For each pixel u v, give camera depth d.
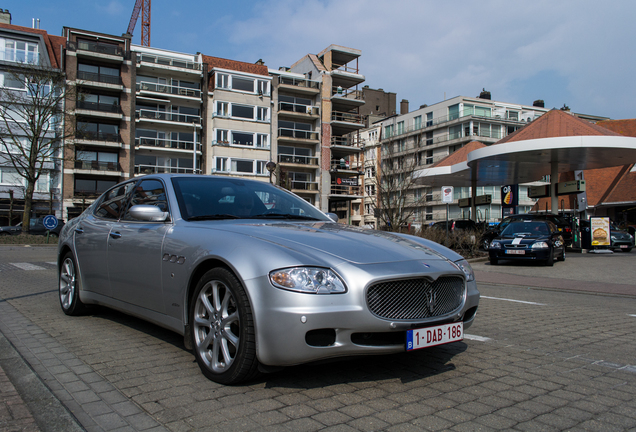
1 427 2.29
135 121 43.53
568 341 4.29
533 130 21.28
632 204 36.25
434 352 3.77
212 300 3.08
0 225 38.88
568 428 2.36
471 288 3.35
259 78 48.25
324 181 52.31
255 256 2.79
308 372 3.16
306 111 51.84
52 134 39.28
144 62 43.97
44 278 8.70
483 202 27.38
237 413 2.46
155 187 4.13
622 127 39.22
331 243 3.03
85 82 41.28
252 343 2.71
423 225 20.53
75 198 41.12
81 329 4.41
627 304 6.94
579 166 23.97
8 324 4.62
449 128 65.44
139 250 3.77
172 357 3.49
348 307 2.64
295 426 2.32
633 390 2.94
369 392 2.80
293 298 2.60
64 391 2.77
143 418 2.40
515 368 3.38
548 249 12.80
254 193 4.28
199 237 3.24
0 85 37.84
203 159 45.84
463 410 2.56
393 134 73.12
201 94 46.34
